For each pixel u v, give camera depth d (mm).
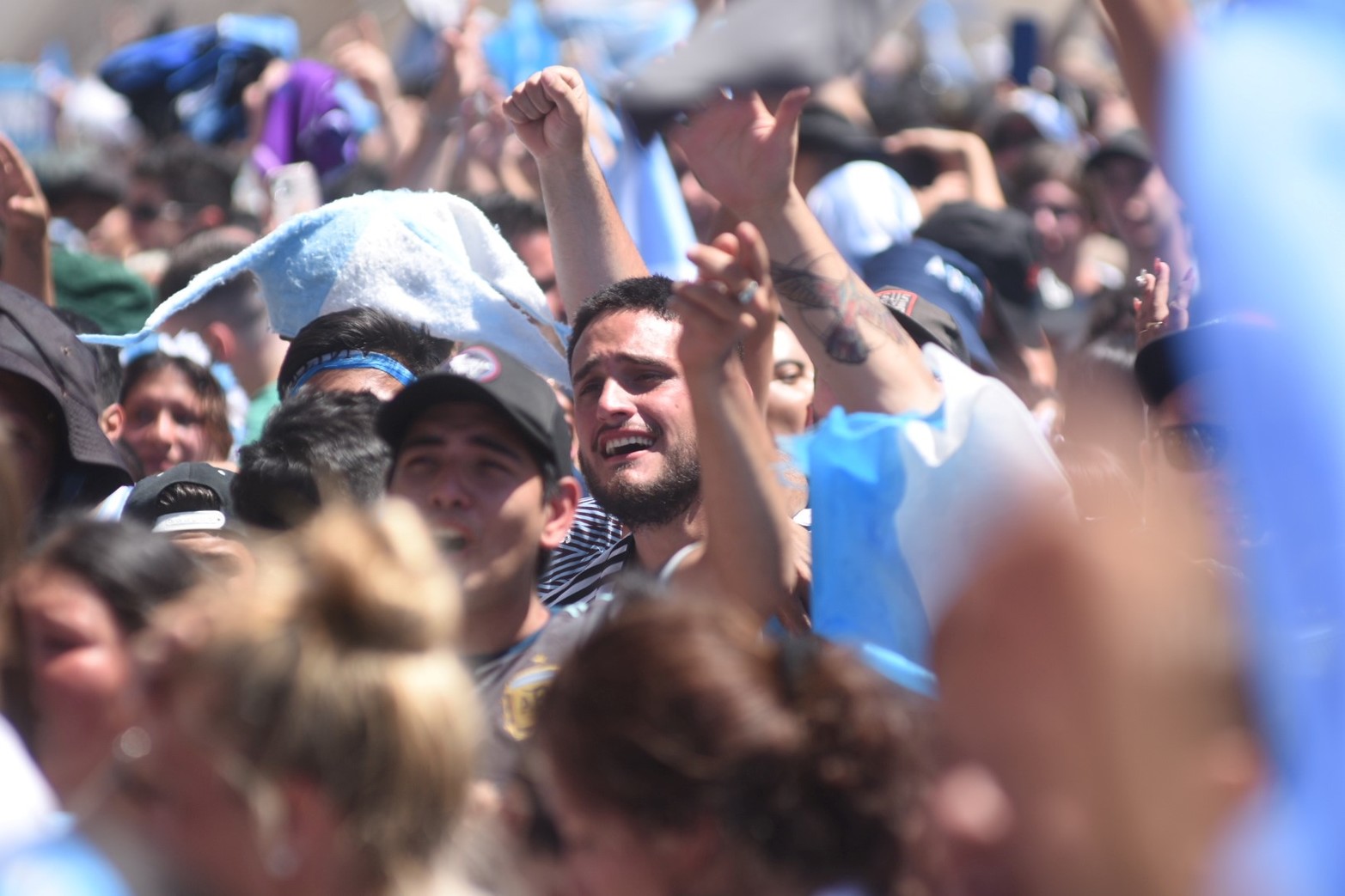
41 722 5379
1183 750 1912
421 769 3807
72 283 12633
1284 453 2164
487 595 6598
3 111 22172
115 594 5387
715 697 3928
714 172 5949
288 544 4406
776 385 9516
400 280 9156
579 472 9422
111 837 4020
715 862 3914
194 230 14945
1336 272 2113
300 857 3783
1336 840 2105
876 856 3926
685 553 5992
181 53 18984
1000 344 10227
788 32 3891
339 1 20734
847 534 5277
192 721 3859
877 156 13734
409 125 17062
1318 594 2162
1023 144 17344
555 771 4062
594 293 8570
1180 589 1930
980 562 1960
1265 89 2143
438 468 6719
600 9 12227
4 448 5719
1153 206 13562
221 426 10844
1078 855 1911
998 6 18125
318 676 3754
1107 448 3506
